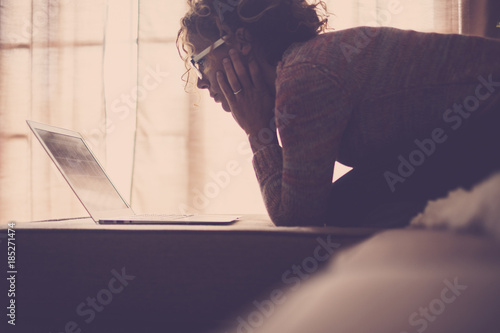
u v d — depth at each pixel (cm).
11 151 281
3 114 281
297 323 37
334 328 34
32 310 74
